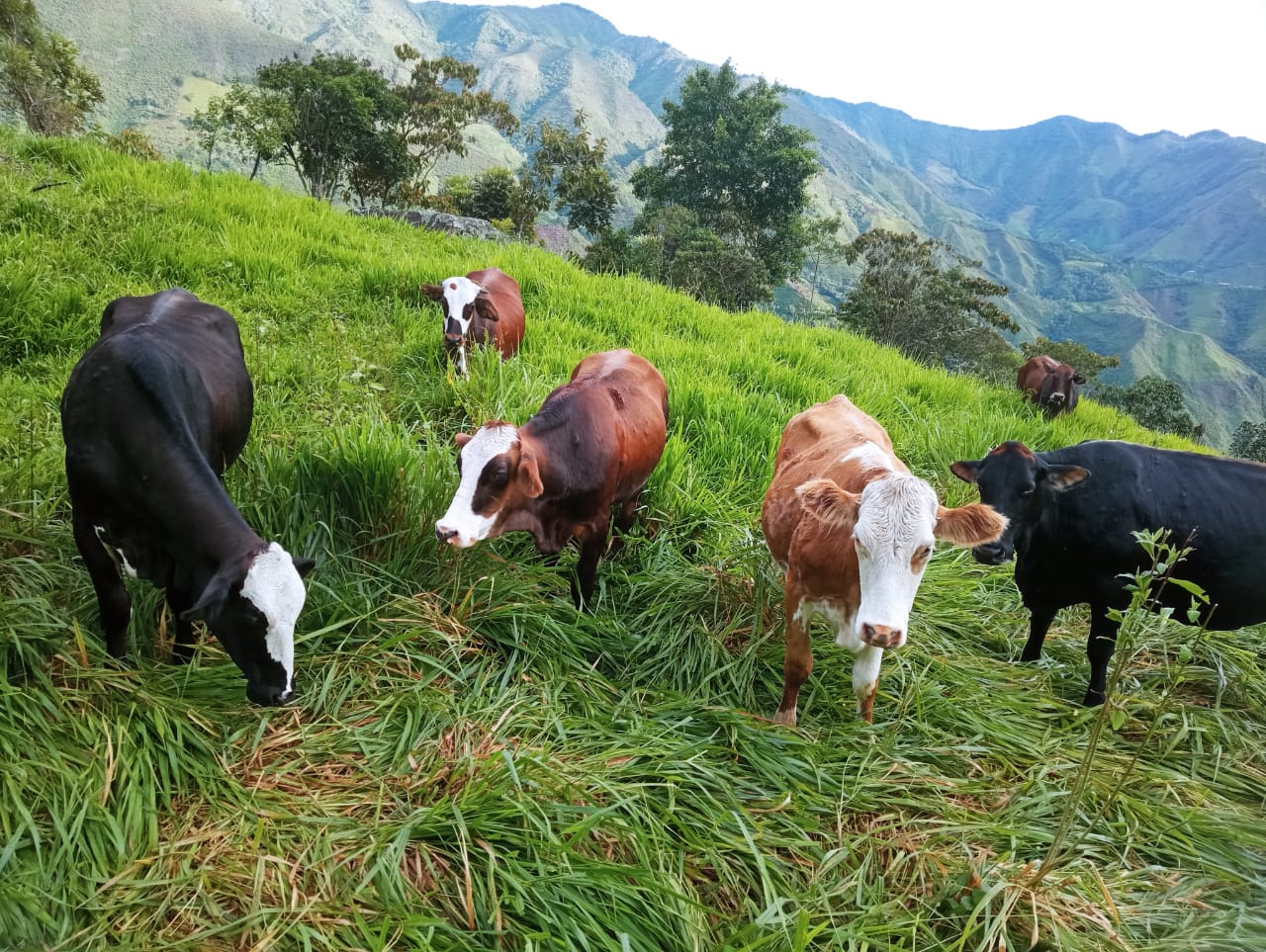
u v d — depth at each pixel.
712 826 3.23
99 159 10.81
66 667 3.30
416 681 3.71
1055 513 4.67
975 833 3.37
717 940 2.88
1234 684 4.86
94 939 2.47
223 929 2.54
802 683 4.03
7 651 3.15
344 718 3.53
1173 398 48.56
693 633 4.41
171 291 4.52
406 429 5.45
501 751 3.19
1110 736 4.25
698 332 10.77
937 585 5.38
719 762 3.60
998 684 4.55
